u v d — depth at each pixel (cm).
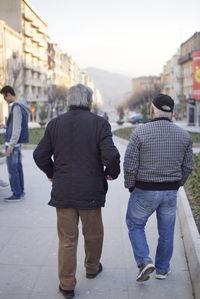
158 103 382
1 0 6344
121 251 486
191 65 7369
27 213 646
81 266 439
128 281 407
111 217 632
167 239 399
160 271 408
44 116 4094
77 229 377
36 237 531
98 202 369
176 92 8712
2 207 683
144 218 391
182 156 384
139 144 374
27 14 6506
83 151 365
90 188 364
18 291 384
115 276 418
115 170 368
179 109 8344
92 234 390
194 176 850
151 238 532
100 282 404
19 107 686
